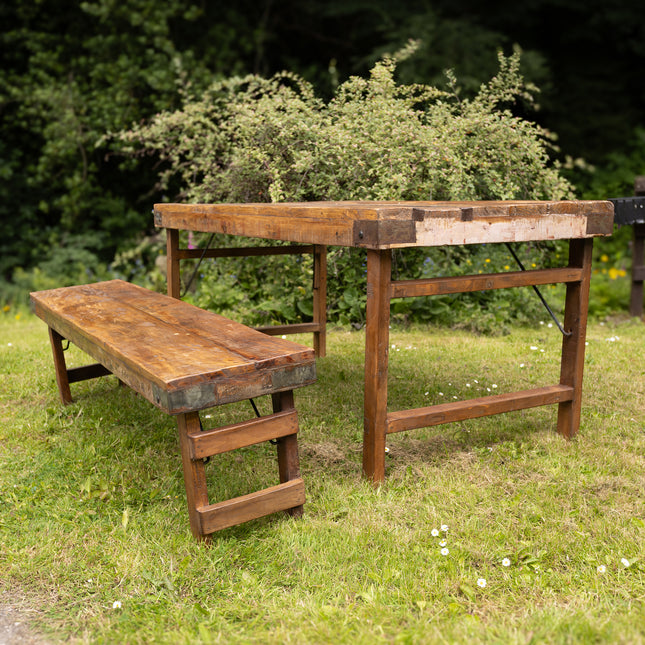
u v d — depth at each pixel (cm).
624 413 314
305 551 196
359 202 306
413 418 239
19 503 229
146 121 968
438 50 1085
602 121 1234
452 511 219
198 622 168
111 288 327
